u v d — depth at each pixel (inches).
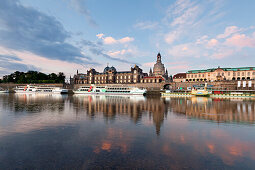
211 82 3722.9
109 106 1272.1
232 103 1595.7
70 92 4458.7
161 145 410.9
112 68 6240.2
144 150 378.9
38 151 372.2
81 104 1424.7
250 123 657.0
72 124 633.0
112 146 403.5
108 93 3634.4
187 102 1721.2
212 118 768.3
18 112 935.7
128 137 474.6
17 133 510.3
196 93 3196.4
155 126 605.6
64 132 523.2
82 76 7116.1
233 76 4222.4
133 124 636.7
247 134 504.4
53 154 355.9
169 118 765.3
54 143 423.5
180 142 433.1
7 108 1112.8
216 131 538.9
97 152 366.9
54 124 631.8
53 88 4151.1
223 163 315.6
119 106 1277.1
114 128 574.9
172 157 341.7
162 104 1470.2
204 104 1487.5
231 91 3395.7
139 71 5762.8
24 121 684.1
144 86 4557.1
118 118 760.3
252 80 3309.5
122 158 336.2
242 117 795.4
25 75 6820.9
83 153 361.7
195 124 639.1
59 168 296.5
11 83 6382.9
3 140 445.4
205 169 292.8
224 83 3582.7
